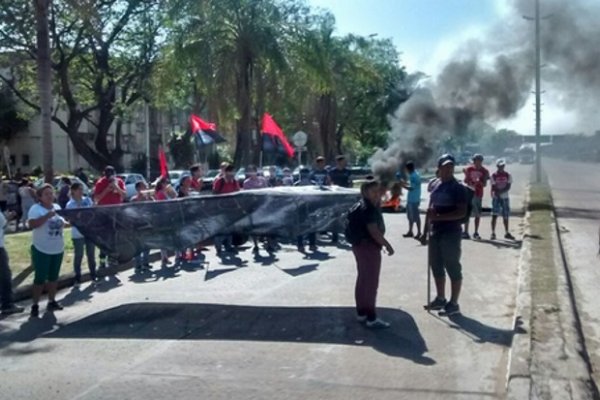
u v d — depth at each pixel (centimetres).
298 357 783
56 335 912
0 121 5375
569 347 742
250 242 1766
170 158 6431
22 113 5147
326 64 3241
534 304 934
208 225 1180
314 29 3466
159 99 4022
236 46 3011
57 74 4003
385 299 1072
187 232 1175
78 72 4122
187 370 745
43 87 1675
